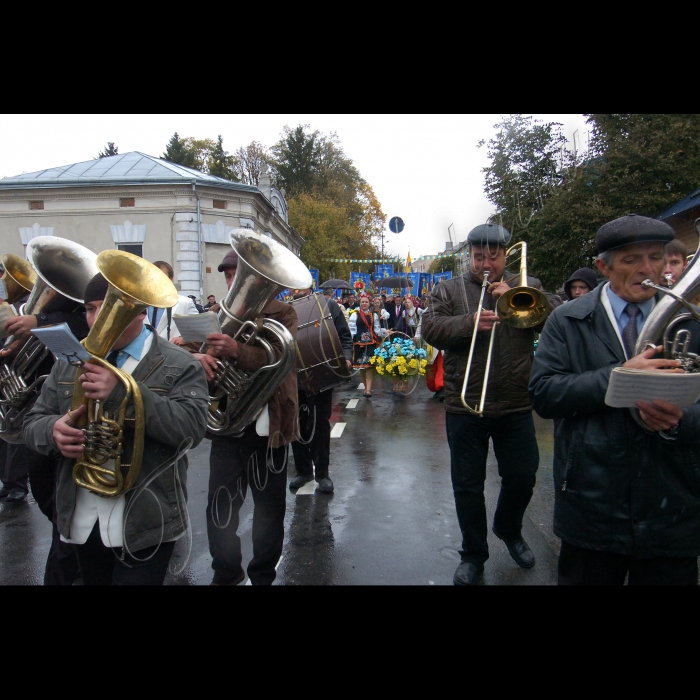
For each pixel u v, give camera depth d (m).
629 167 9.28
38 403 2.16
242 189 18.31
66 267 2.64
